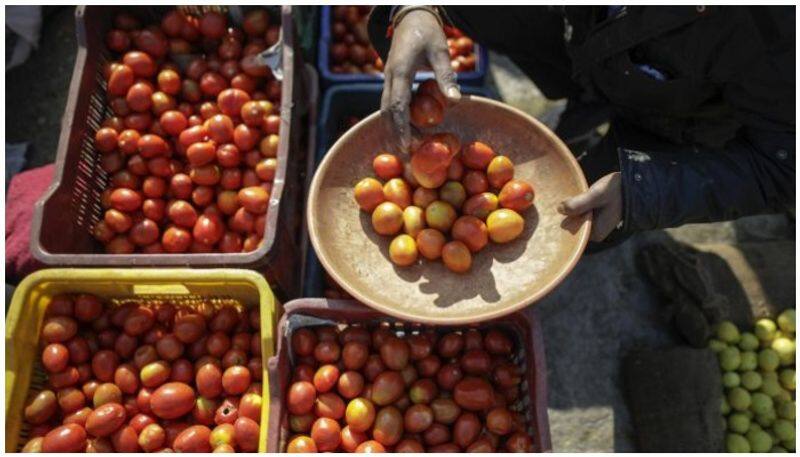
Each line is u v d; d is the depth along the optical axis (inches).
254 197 101.6
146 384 88.7
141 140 104.8
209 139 105.8
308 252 119.0
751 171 78.4
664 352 117.8
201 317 94.0
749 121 77.9
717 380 114.7
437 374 89.1
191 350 93.8
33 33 147.0
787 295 124.8
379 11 93.4
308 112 125.7
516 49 113.7
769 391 120.3
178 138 108.3
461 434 83.3
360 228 83.7
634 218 76.6
